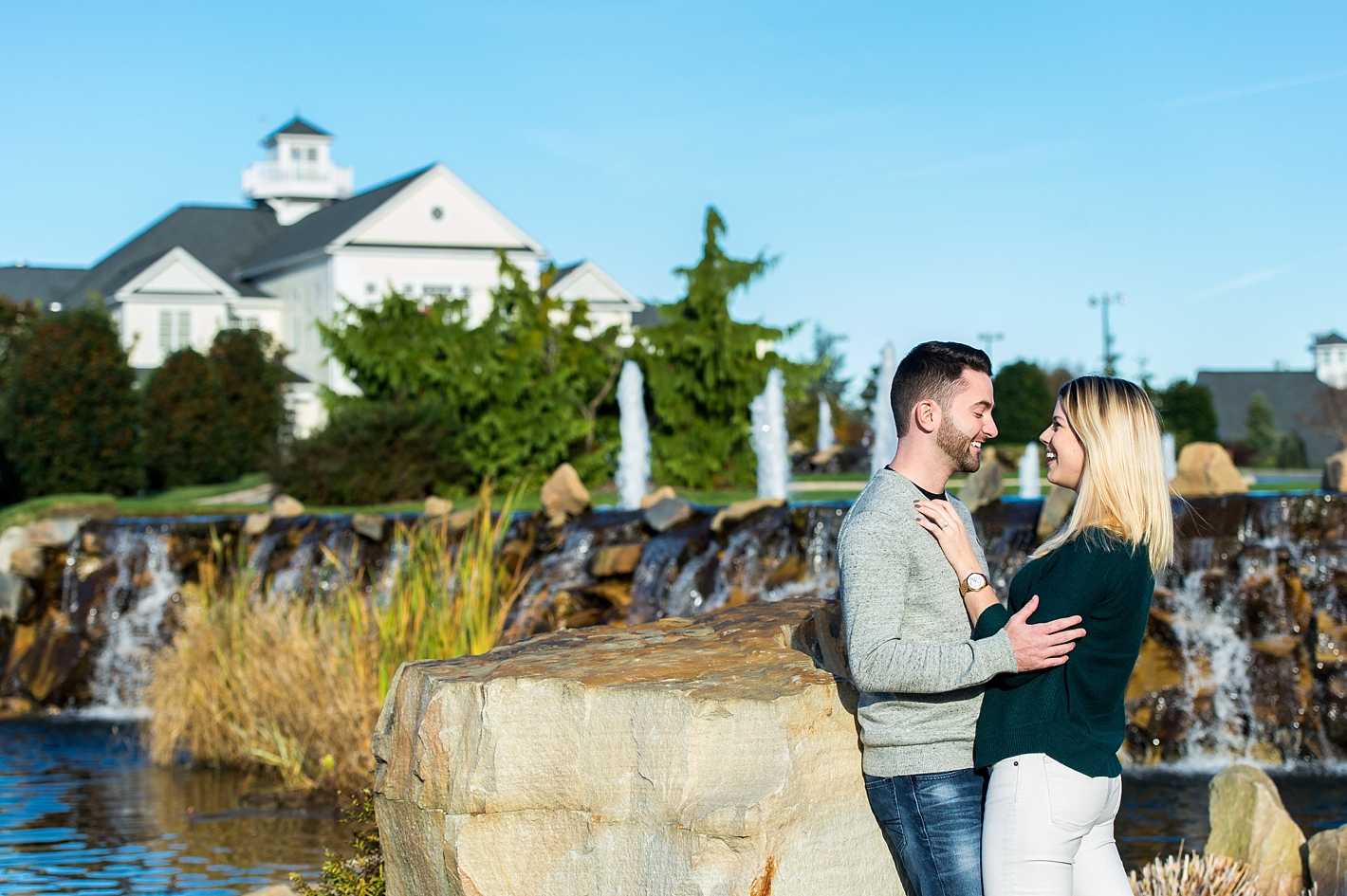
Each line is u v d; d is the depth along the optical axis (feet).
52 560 56.80
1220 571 36.70
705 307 85.92
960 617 11.41
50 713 50.65
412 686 13.39
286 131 212.02
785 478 75.05
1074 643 10.92
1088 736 10.93
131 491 107.24
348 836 26.76
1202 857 19.86
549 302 86.38
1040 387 168.66
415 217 155.53
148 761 36.83
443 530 34.19
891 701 11.46
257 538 55.98
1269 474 122.62
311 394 155.84
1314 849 18.74
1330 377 269.64
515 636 33.86
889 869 12.87
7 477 104.83
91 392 103.04
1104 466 11.19
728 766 11.74
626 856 11.99
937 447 11.66
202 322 166.40
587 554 46.32
